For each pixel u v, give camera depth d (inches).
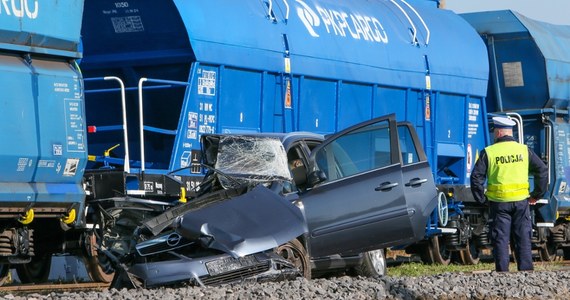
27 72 842.2
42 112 850.1
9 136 824.3
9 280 1007.6
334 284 718.5
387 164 816.3
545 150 1534.2
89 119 1083.3
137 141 1061.1
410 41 1328.7
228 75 1048.2
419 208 813.9
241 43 1055.6
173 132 996.6
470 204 1397.6
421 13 1398.9
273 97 1104.8
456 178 1428.4
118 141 1066.7
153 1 1009.5
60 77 867.4
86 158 883.4
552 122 1542.8
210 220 728.3
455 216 1350.9
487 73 1477.6
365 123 820.6
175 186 962.1
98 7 1040.2
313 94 1157.7
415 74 1321.4
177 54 1018.1
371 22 1270.9
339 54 1189.1
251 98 1077.1
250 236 722.8
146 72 1052.5
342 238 795.4
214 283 714.2
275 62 1098.7
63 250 935.7
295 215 751.1
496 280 791.7
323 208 789.2
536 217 1504.7
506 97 1572.3
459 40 1437.0
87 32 1063.0
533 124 1552.7
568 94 1594.5
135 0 1016.9
